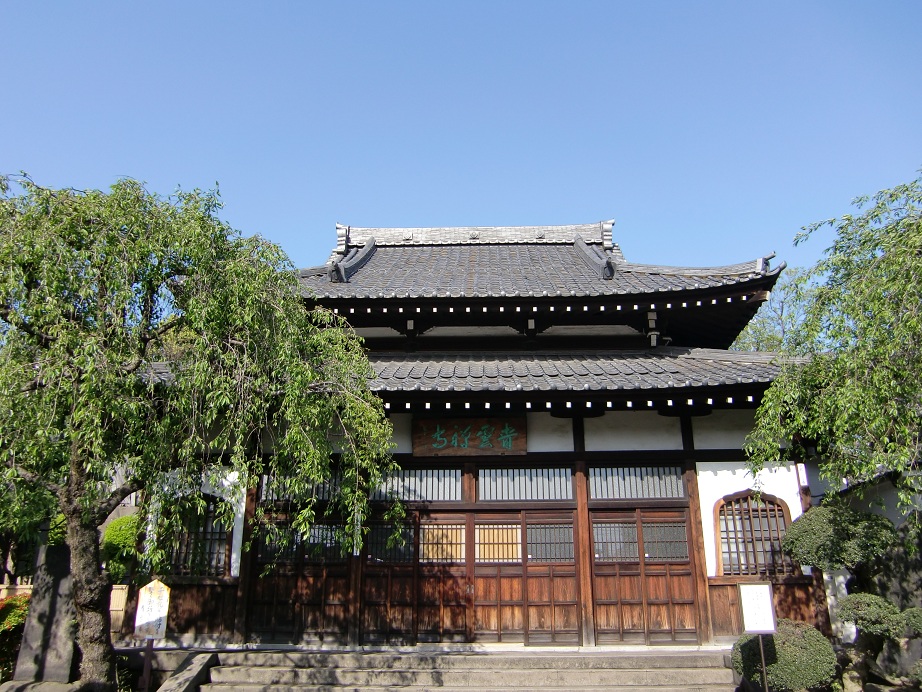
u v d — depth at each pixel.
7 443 7.88
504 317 16.06
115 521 14.41
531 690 11.41
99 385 8.02
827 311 9.95
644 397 13.45
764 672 9.86
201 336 9.16
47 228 8.43
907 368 8.87
